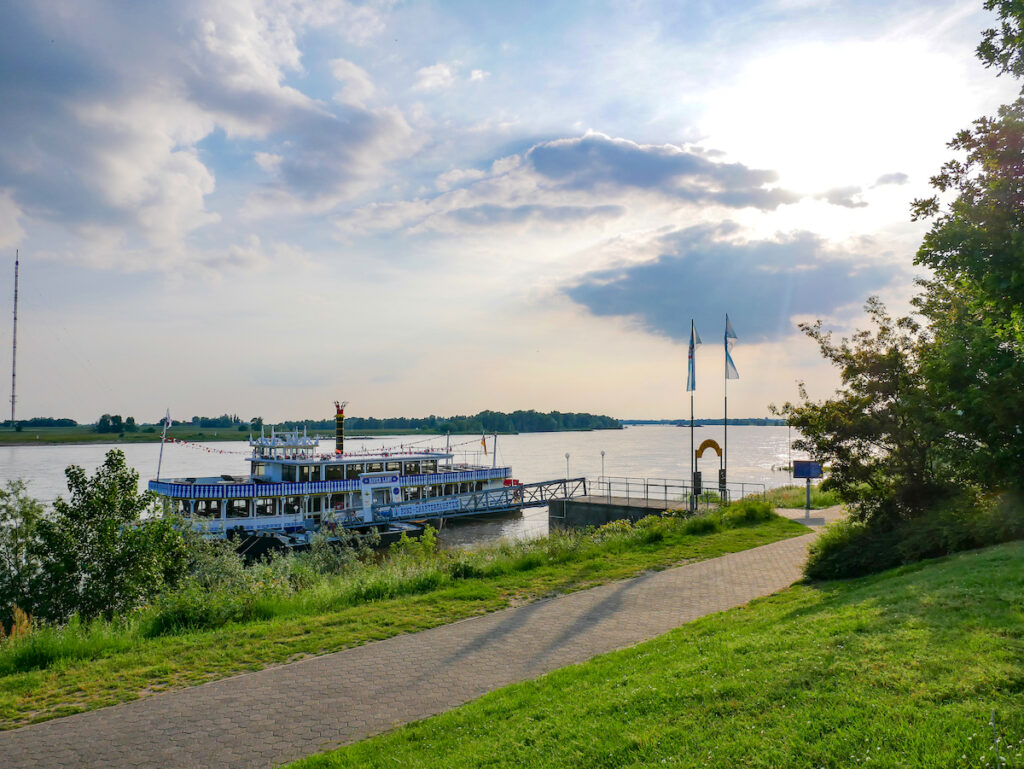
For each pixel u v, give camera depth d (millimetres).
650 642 11273
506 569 19188
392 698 9836
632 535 23953
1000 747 5234
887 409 17656
